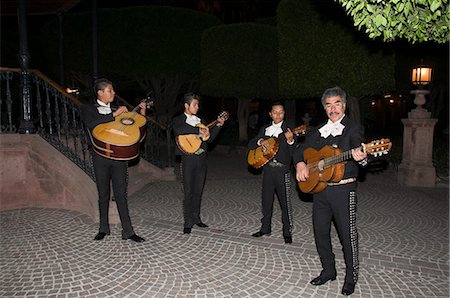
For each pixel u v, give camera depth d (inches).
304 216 253.1
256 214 259.1
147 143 390.0
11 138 262.8
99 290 154.6
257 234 212.4
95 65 427.8
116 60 595.8
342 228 147.6
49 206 267.0
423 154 344.8
